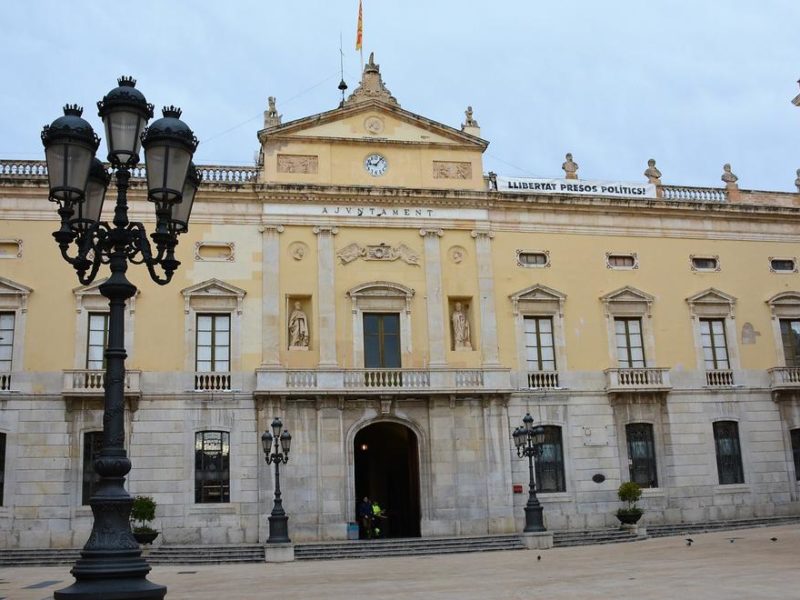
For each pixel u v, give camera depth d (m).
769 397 43.88
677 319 43.72
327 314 39.59
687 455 41.94
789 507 42.72
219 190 39.91
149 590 11.47
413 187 41.81
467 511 38.62
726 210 45.53
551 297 42.25
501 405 40.06
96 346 37.84
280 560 31.86
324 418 38.25
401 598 18.69
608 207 44.12
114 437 12.32
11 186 38.25
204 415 37.62
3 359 37.03
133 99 13.22
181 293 38.72
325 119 41.78
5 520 35.31
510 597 18.27
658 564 24.69
